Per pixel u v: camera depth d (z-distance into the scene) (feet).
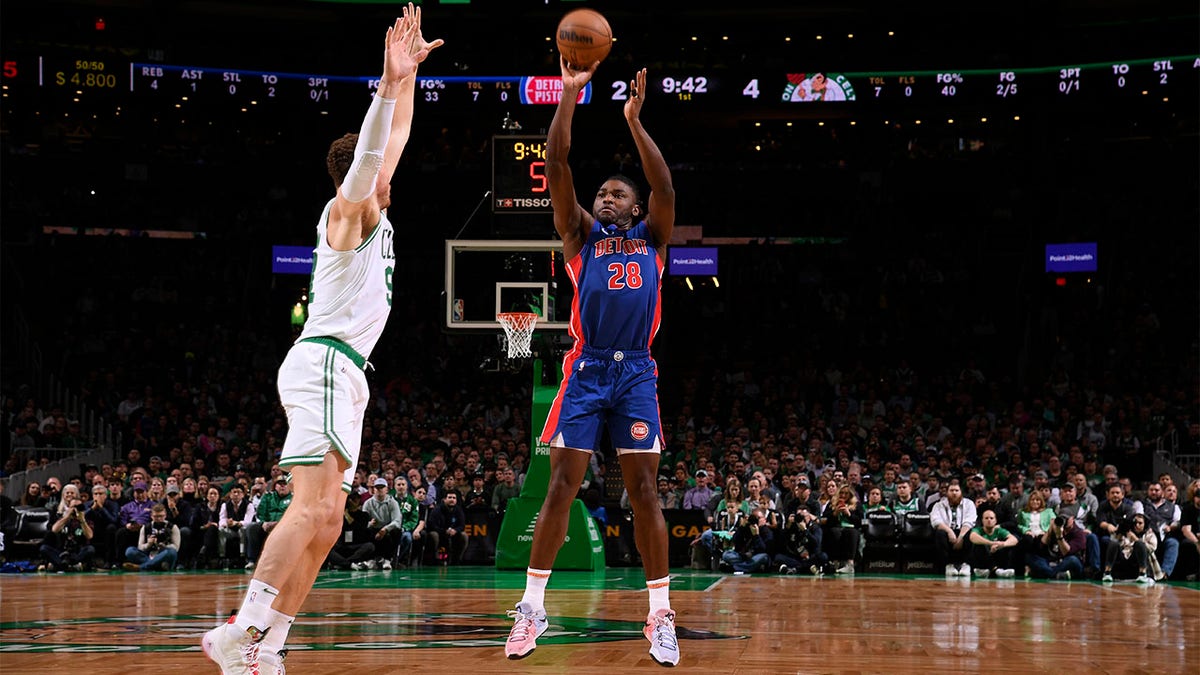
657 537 15.79
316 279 13.39
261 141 89.35
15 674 14.89
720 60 86.53
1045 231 85.10
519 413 66.69
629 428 15.98
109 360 74.90
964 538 45.75
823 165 90.84
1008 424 63.98
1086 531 44.21
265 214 87.20
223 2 82.74
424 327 81.41
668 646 15.40
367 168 12.70
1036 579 44.16
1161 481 45.78
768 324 82.02
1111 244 82.53
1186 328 76.23
